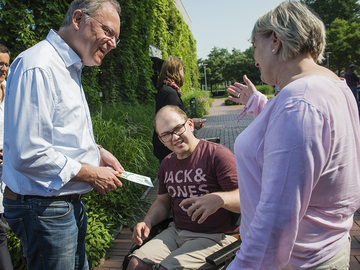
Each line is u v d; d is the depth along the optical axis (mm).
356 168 957
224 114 17344
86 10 1519
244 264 917
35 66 1378
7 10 4418
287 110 864
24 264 2523
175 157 1891
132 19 8305
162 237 1804
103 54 1656
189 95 15945
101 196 3299
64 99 1472
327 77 932
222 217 1739
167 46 14148
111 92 7773
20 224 1531
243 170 1094
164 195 2004
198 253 1615
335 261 966
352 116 978
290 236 861
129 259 1717
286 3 1016
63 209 1538
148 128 5262
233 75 66562
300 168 823
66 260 1572
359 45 42625
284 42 979
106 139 3777
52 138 1420
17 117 1339
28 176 1380
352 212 977
